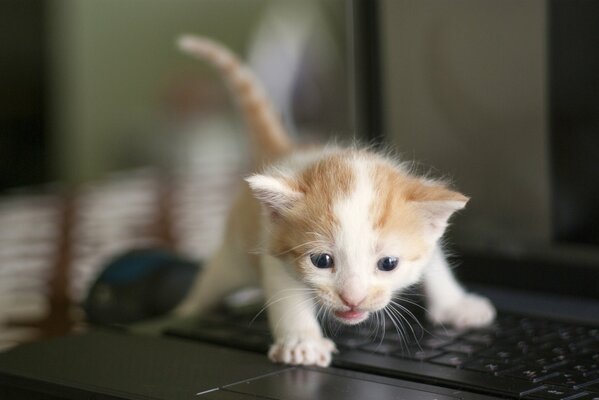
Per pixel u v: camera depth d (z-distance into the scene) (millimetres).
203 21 1289
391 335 408
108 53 1285
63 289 604
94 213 877
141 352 392
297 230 418
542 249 468
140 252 528
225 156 1178
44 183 1085
